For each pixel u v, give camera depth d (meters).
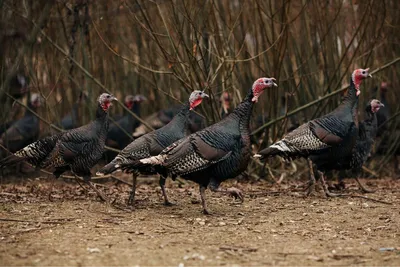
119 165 13.66
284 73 20.67
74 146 15.21
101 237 11.70
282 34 18.53
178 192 17.09
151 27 18.56
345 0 20.84
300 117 21.41
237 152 13.51
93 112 21.33
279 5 19.64
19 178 21.48
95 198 16.05
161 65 23.08
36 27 16.41
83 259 10.27
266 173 20.33
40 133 22.39
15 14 19.11
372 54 20.97
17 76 21.69
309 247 11.21
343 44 20.98
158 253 10.66
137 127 23.47
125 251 10.76
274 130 19.69
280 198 16.00
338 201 15.54
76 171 15.48
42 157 15.63
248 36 21.66
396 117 21.80
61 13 20.94
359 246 11.33
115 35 22.88
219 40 18.95
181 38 17.97
